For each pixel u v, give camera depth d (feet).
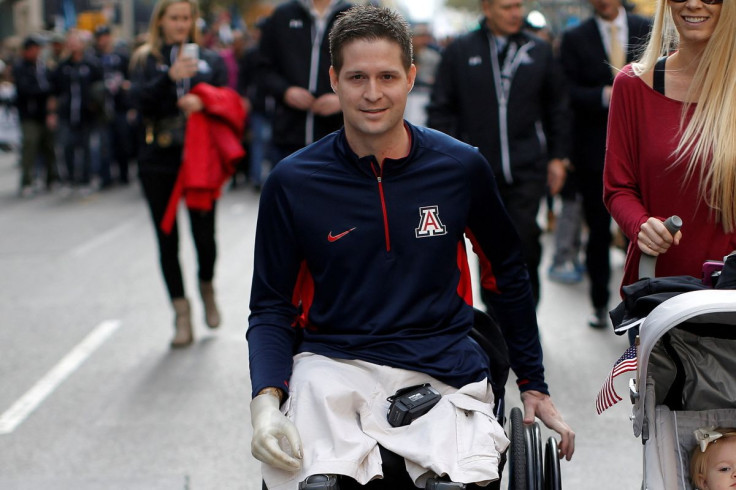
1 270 30.94
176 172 21.20
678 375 9.60
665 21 10.51
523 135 20.02
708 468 9.15
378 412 9.27
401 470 8.87
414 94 47.11
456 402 9.17
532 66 19.98
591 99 21.38
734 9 9.80
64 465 15.61
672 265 10.48
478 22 20.57
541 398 10.72
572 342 21.83
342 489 8.91
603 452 15.69
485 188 10.05
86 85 48.08
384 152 9.70
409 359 9.62
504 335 10.92
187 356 21.33
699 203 10.28
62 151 48.80
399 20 9.48
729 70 9.98
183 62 20.31
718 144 9.96
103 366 20.80
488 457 8.72
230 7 110.73
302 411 8.99
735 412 9.62
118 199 48.06
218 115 20.67
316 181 9.76
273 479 8.71
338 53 9.44
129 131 52.90
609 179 10.83
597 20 21.83
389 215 9.68
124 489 14.62
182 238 35.76
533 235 20.17
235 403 18.34
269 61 22.17
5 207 45.98
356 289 9.78
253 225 38.27
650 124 10.46
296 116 21.97
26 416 17.92
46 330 23.72
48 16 96.94
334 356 9.73
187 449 16.17
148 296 26.91
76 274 30.04
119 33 101.50
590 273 22.58
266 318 9.87
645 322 8.82
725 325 9.53
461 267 10.18
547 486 9.75
